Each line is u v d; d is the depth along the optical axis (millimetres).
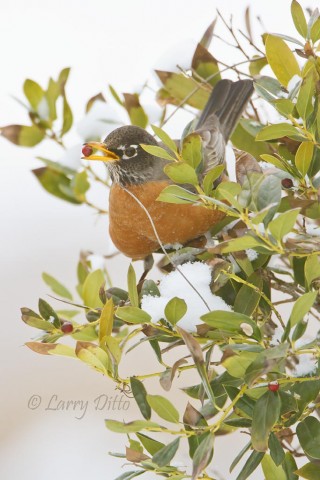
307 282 5801
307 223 7160
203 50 8727
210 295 6691
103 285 6758
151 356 11609
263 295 6285
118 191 8836
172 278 6930
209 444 5484
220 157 8883
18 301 12594
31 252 13367
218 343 6168
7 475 10844
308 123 6191
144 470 6086
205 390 5848
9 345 12070
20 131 9422
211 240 8688
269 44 6820
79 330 6590
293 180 6605
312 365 5840
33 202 14562
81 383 11547
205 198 5844
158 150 6195
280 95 7062
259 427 5438
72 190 9477
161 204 8500
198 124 9141
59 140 9695
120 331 7727
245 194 5777
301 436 5789
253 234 5699
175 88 8945
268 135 6141
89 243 13344
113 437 10938
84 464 10758
